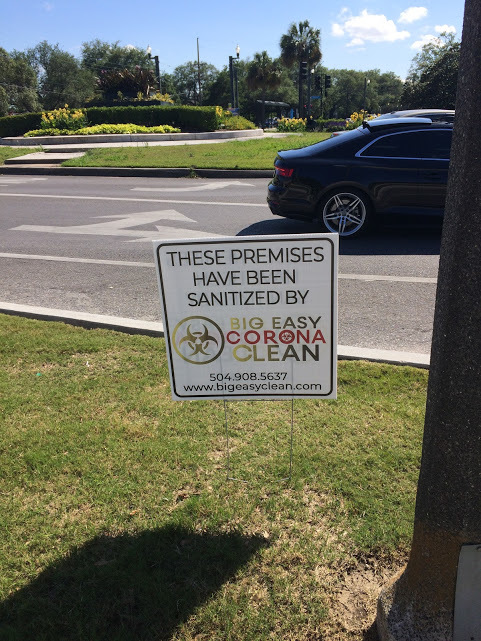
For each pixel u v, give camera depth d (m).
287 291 2.42
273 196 7.88
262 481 2.75
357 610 2.11
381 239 7.91
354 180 7.47
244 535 2.43
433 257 6.95
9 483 2.77
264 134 28.78
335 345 2.48
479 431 1.57
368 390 3.56
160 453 2.97
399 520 2.47
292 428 2.90
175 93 102.69
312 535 2.42
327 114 110.69
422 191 7.38
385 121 7.57
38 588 2.19
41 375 3.87
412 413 3.29
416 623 1.84
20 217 10.29
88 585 2.19
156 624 2.04
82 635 2.00
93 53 94.75
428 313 5.06
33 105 74.38
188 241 2.38
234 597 2.14
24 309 5.11
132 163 16.53
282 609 2.10
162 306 2.50
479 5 1.30
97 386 3.70
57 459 2.94
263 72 59.97
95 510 2.58
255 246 2.36
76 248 7.86
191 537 2.42
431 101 50.94
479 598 1.79
